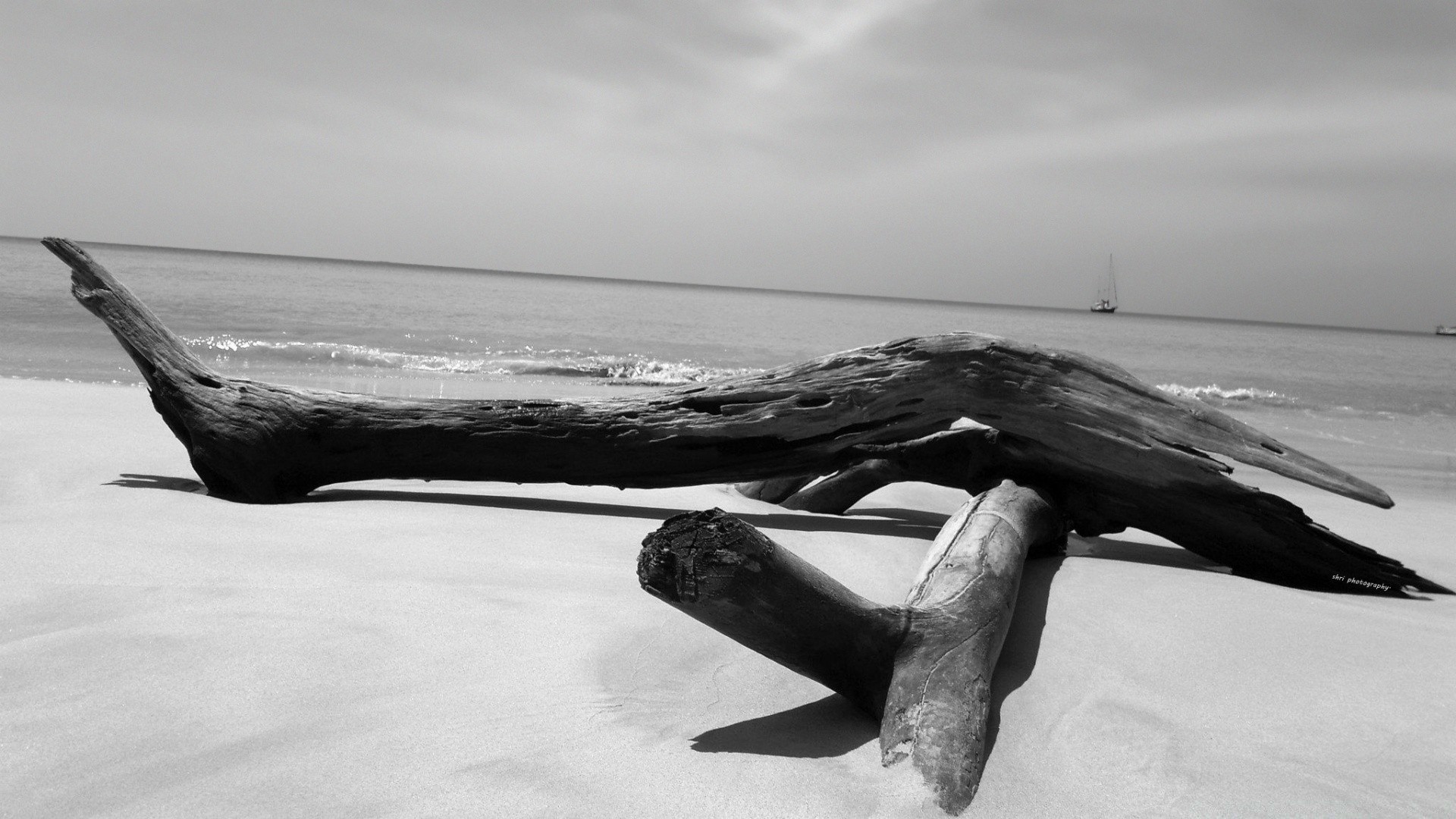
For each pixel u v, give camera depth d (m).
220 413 5.04
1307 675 2.95
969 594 2.73
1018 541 3.47
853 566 4.03
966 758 2.06
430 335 20.89
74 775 1.86
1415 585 4.46
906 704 2.21
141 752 1.97
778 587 2.18
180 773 1.89
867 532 4.95
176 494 4.90
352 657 2.54
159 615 2.79
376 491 5.53
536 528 4.44
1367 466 9.46
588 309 42.31
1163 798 2.05
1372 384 23.64
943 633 2.44
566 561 3.72
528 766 1.97
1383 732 2.54
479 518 4.63
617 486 5.16
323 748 2.02
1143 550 5.09
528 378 14.76
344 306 28.61
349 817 1.74
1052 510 4.43
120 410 7.90
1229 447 4.43
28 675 2.32
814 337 30.77
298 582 3.21
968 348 4.68
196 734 2.06
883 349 4.86
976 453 4.89
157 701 2.22
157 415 7.77
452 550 3.82
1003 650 3.00
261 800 1.79
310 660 2.51
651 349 22.06
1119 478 4.51
